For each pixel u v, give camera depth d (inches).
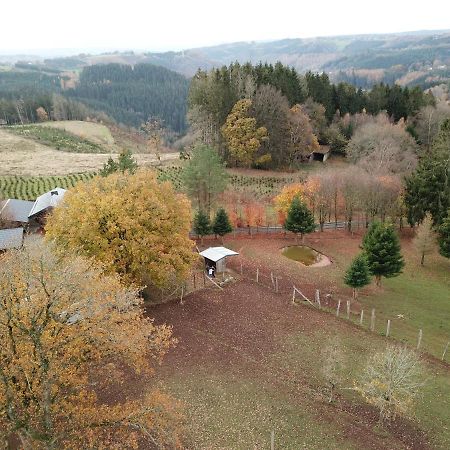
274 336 1336.1
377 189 2255.2
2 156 4060.0
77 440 835.4
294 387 1117.7
